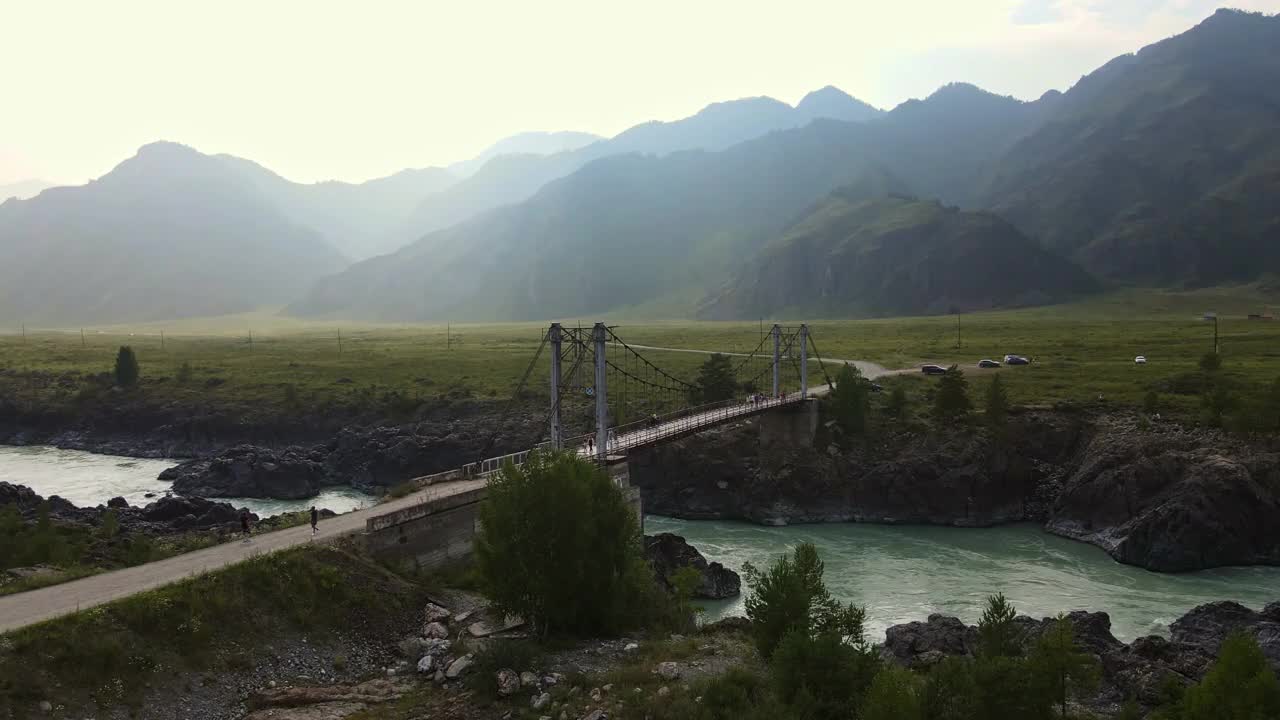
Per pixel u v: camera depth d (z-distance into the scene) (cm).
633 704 3494
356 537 4956
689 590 5184
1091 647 4547
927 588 6775
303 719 3434
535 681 3778
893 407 10500
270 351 19962
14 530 5288
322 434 12888
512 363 16088
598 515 4541
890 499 9300
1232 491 7638
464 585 5309
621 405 11700
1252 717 2809
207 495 10281
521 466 4609
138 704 3400
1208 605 5250
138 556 4644
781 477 9619
